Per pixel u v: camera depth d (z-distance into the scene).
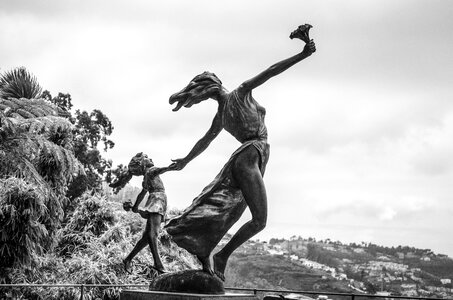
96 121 24.31
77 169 13.09
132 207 8.41
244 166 5.55
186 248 5.52
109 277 13.71
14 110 12.84
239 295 5.43
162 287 5.57
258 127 5.73
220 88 6.01
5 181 11.32
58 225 12.89
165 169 8.12
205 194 5.65
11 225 11.16
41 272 13.20
